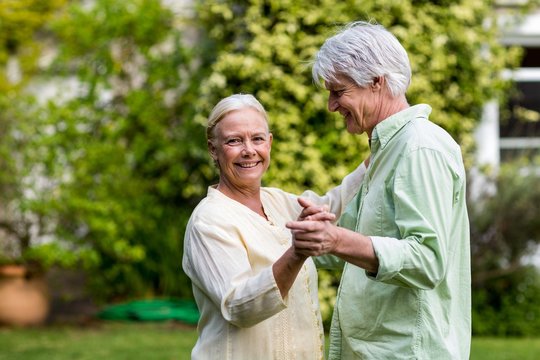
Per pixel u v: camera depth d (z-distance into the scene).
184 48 8.45
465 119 8.01
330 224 2.69
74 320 7.82
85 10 9.11
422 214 2.80
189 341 6.87
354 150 7.43
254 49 7.54
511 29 8.48
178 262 8.23
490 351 6.57
